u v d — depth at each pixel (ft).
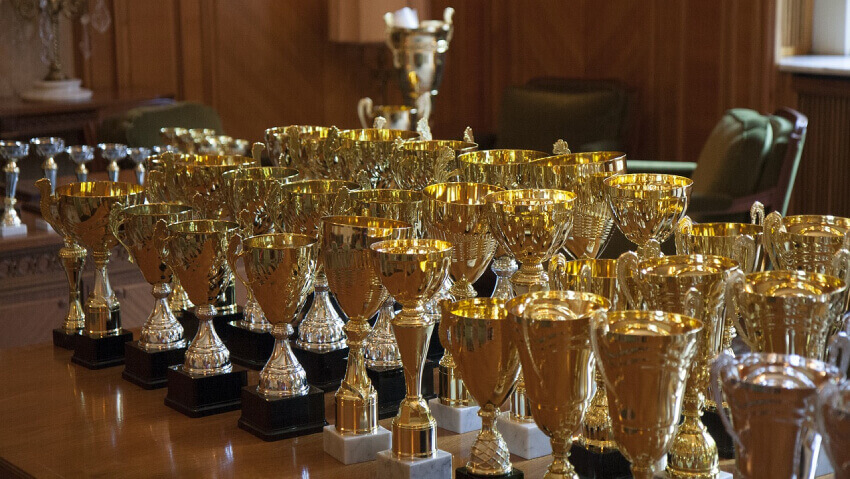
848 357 2.74
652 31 17.29
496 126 20.40
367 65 20.36
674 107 17.08
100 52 17.54
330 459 3.89
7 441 4.14
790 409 2.46
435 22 14.37
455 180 4.95
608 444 3.45
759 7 15.65
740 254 3.47
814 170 15.40
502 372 3.28
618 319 2.79
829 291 2.94
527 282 3.71
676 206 3.71
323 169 5.30
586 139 16.75
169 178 5.23
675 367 2.62
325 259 3.74
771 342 2.92
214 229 4.41
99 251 5.17
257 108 19.25
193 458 3.92
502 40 20.01
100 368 5.13
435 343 4.73
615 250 10.43
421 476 3.56
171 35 18.11
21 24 16.83
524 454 3.80
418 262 3.40
